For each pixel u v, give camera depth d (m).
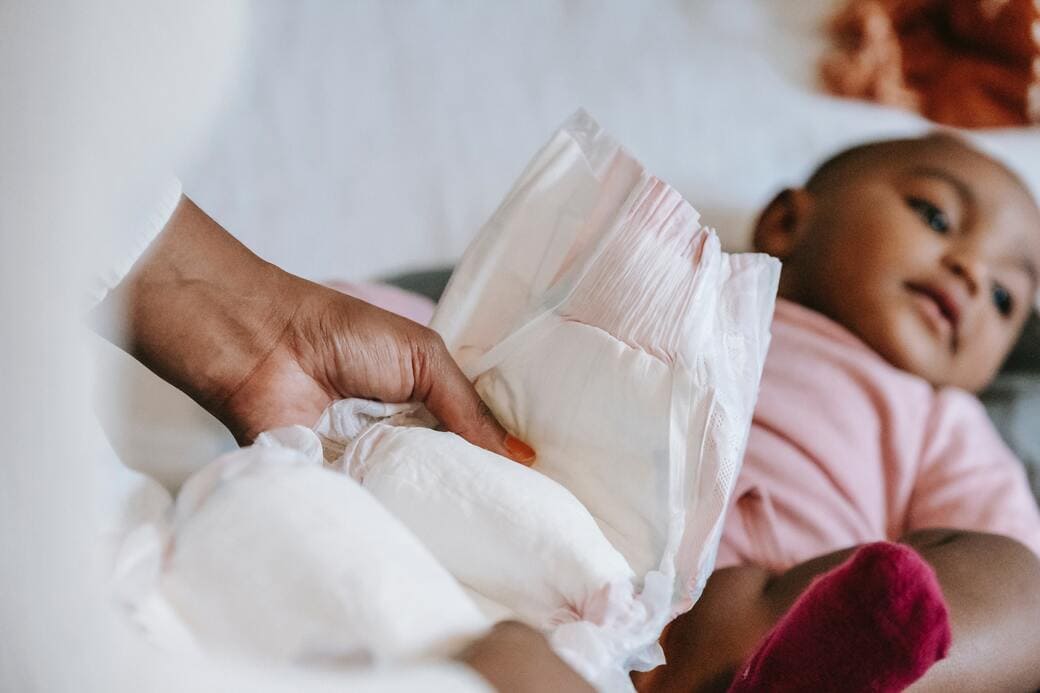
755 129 1.25
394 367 0.66
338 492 0.43
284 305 0.67
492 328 0.70
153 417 0.60
